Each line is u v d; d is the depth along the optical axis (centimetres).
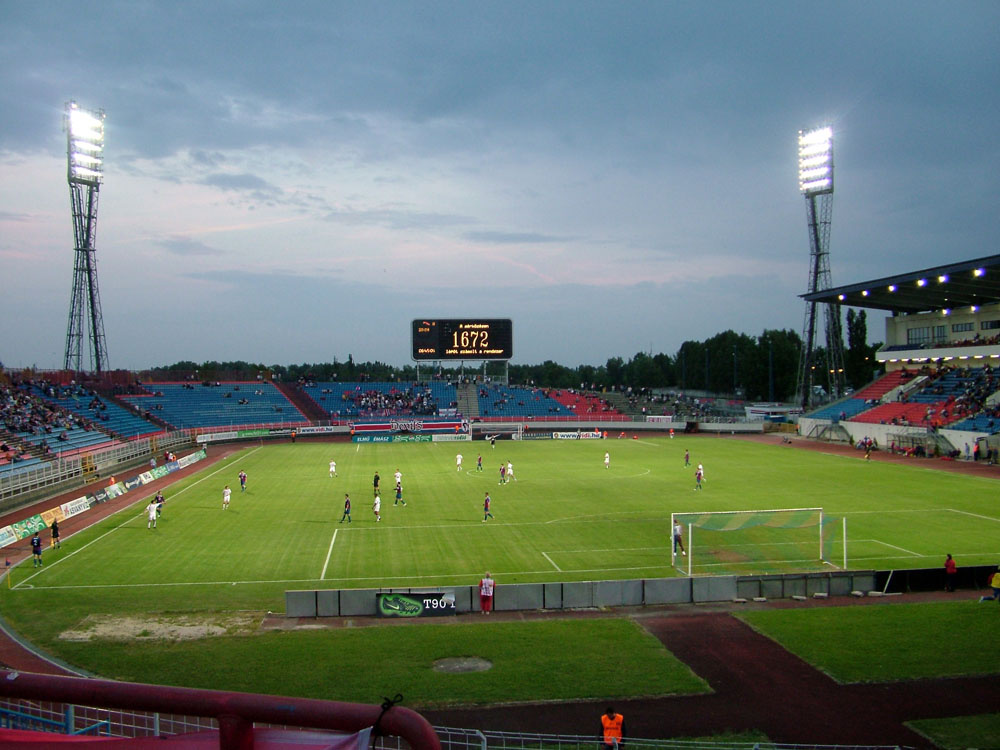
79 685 349
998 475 6631
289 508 5184
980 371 9162
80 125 9344
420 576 3525
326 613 2991
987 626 2836
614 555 3878
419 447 9425
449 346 10544
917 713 2153
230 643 2672
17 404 7406
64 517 4872
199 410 10394
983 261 7012
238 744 327
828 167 10638
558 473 6906
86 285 9725
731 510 5059
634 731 2045
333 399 12044
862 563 3738
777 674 2423
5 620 2914
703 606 3136
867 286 8506
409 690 2283
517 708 2180
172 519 4834
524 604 3091
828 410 10575
